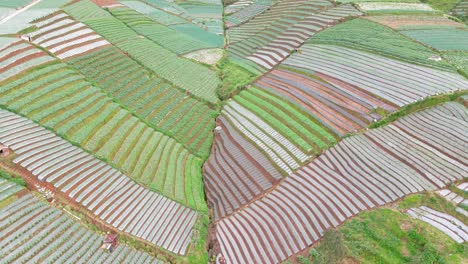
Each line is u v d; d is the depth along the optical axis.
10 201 27.34
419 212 28.31
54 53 46.91
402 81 43.88
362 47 52.53
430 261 24.30
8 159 30.53
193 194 34.56
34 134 33.84
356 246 26.19
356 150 35.56
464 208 28.25
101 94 42.53
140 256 26.69
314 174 33.97
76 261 24.80
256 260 27.28
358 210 29.27
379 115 39.34
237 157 38.59
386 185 31.16
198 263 27.55
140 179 33.81
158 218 30.34
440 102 40.28
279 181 34.41
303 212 30.17
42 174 30.17
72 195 29.53
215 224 31.69
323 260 25.38
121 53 52.81
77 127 36.66
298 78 49.62
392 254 25.41
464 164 32.34
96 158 34.06
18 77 40.16
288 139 39.38
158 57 55.34
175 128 42.56
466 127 36.00
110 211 29.48
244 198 33.62
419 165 32.66
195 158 39.75
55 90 40.28
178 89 49.31
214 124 45.28
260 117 43.88
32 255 24.14
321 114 41.66
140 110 43.38
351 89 44.44
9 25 50.12
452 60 48.06
